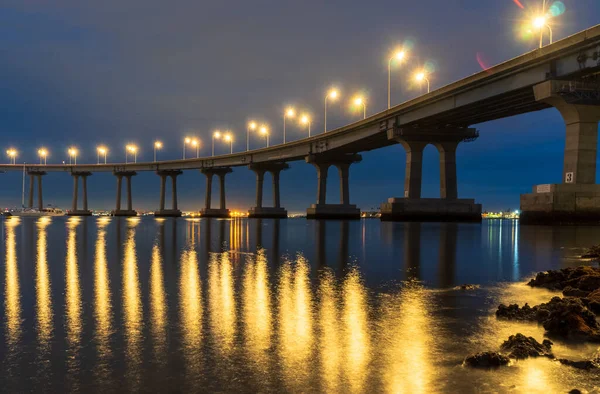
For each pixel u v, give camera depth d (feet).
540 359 26.04
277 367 25.13
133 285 51.26
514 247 105.81
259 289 48.88
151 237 146.92
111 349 28.09
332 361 26.03
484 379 23.35
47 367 25.08
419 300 43.06
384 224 276.41
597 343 28.86
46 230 199.82
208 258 81.30
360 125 350.23
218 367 25.11
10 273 61.11
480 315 36.83
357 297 44.55
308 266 69.92
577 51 178.81
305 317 36.14
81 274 60.08
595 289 44.42
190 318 35.78
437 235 160.66
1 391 21.95
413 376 23.84
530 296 45.06
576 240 126.21
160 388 22.39
